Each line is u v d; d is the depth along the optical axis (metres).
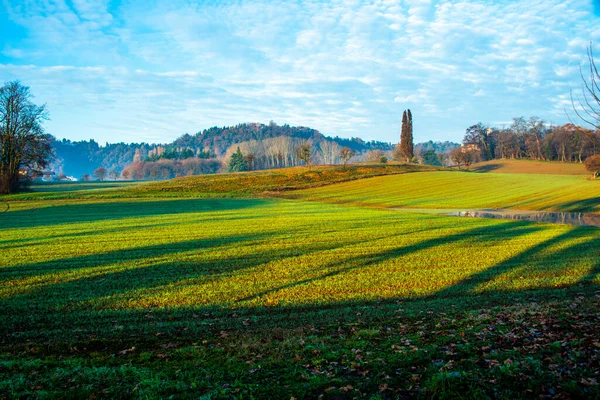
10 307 14.04
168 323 12.38
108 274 18.72
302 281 17.62
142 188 71.50
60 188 102.38
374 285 16.97
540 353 7.91
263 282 17.42
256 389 6.99
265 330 11.57
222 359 8.88
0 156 60.56
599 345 7.99
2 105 60.00
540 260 21.69
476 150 173.00
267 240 27.92
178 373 7.96
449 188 75.25
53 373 8.07
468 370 7.26
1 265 20.44
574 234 30.41
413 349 8.72
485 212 50.88
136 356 9.51
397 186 78.19
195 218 39.88
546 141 151.50
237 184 79.50
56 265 20.44
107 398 6.82
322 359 8.38
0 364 8.57
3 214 42.50
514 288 16.45
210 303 14.56
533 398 6.16
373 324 11.77
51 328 12.07
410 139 150.00
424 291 16.05
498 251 24.25
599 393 6.11
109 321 12.69
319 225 35.16
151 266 20.33
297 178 88.00
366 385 6.93
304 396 6.66
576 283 17.17
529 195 65.25
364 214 43.81
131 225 35.00
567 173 115.25
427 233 30.97
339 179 86.56
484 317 11.36
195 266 20.38
